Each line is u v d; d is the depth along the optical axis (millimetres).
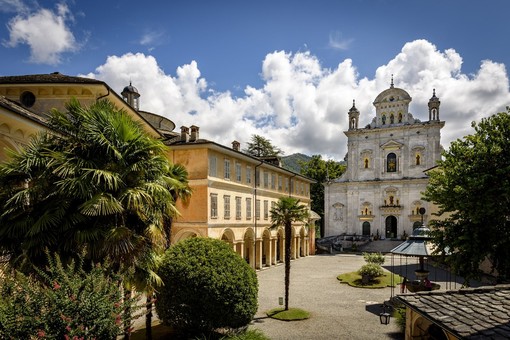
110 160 10711
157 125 36875
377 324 17969
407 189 56500
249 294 14586
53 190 9992
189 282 13711
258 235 36188
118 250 9938
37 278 9516
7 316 7680
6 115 11609
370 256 32344
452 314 7789
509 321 7184
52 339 7676
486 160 16938
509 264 16328
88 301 8234
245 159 33750
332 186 61750
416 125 56375
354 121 61344
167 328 16281
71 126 10586
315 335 16422
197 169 27797
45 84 18234
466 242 16594
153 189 11039
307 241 50375
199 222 27453
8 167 10180
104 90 18578
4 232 9688
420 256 18672
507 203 16391
